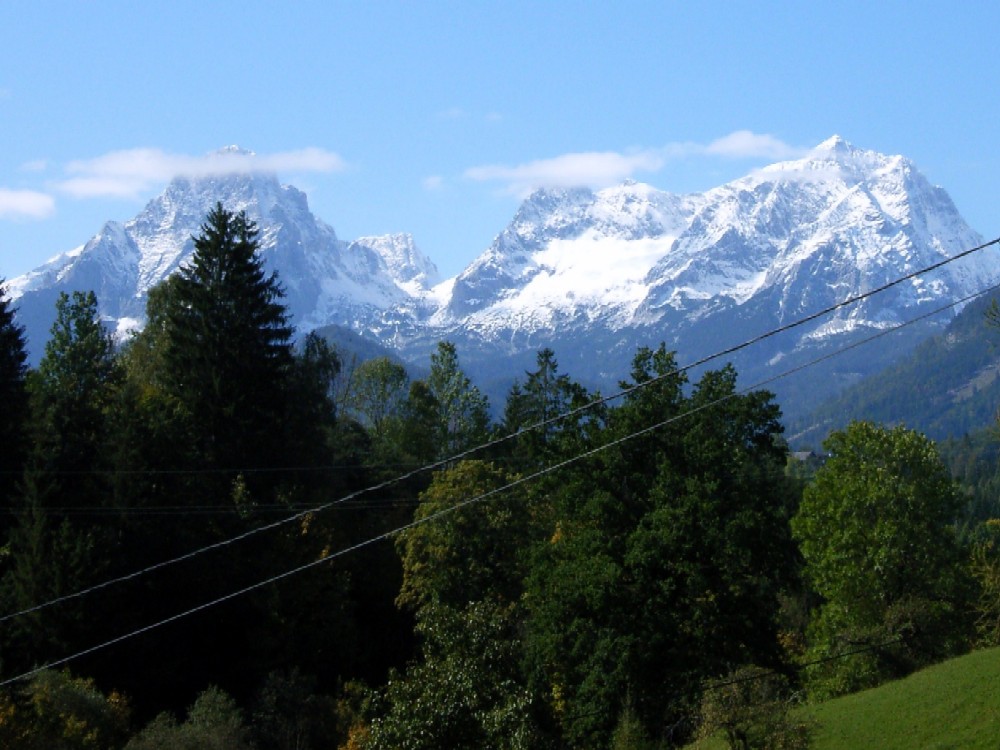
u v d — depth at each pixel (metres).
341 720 58.91
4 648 55.03
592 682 46.25
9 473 62.75
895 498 58.72
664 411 50.97
